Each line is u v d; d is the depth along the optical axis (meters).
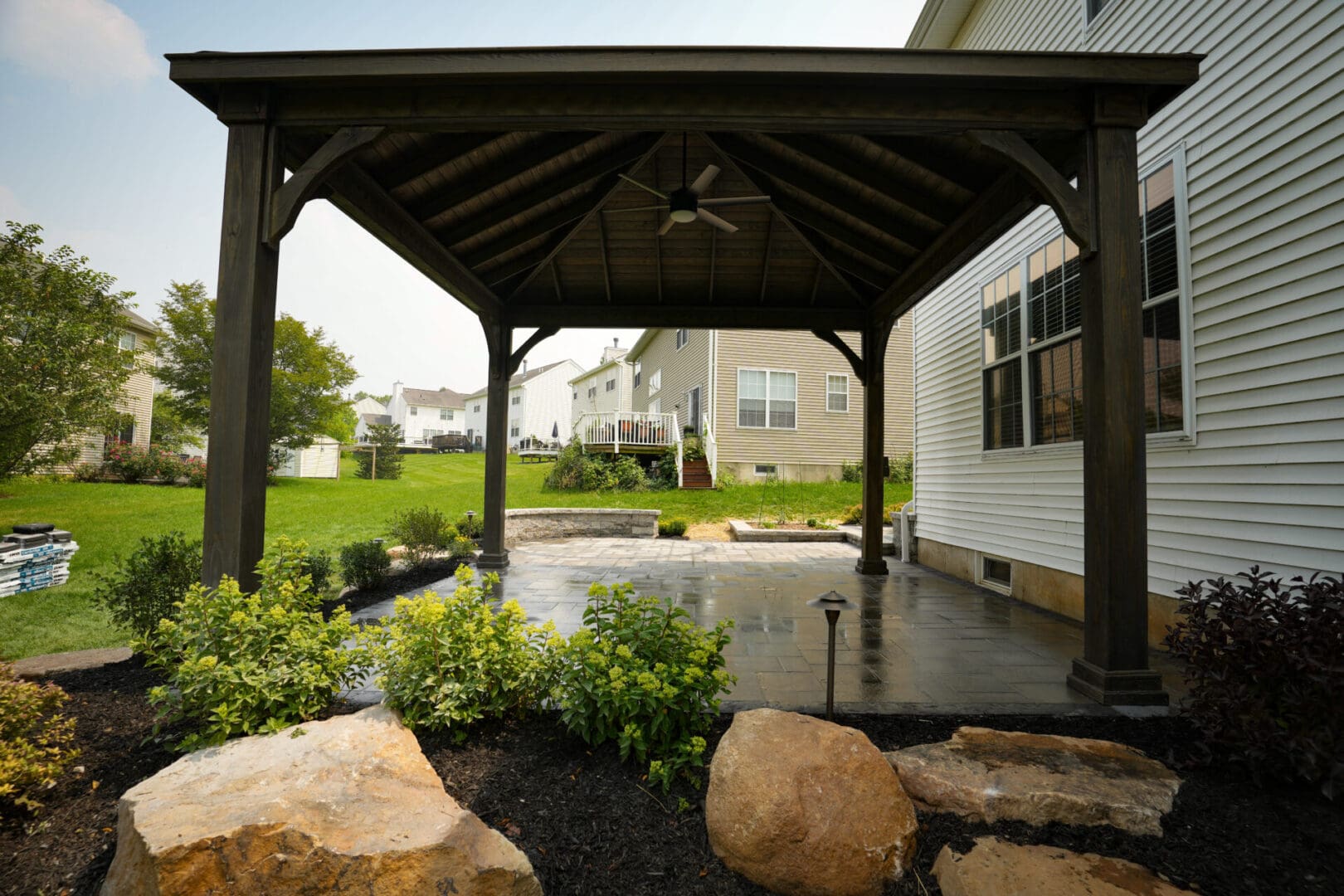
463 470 24.05
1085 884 1.69
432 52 3.13
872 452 7.16
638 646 2.53
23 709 2.11
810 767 1.93
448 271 5.60
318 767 1.96
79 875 1.73
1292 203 3.19
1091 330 3.17
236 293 3.08
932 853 1.89
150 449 17.16
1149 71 3.10
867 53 3.10
